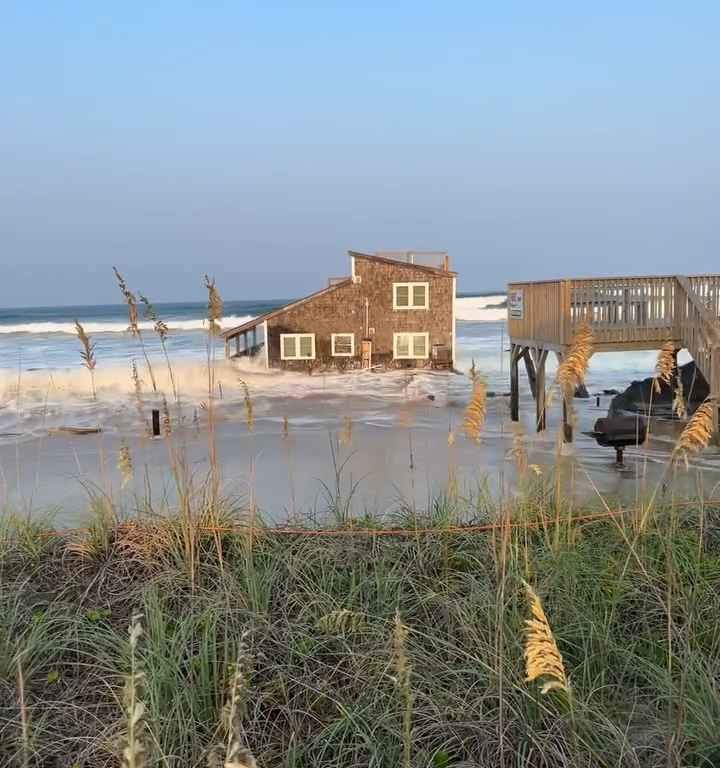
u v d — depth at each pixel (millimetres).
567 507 6117
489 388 23125
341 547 5562
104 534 5844
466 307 85625
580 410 17766
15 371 27781
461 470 10602
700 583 4836
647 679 3916
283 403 19984
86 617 4766
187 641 4289
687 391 14695
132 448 12938
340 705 3662
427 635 4234
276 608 4844
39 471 11016
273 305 125688
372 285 30344
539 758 3389
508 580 4590
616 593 4574
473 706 3660
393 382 25766
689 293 12391
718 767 3309
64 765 3508
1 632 4426
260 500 8891
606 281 12719
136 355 38469
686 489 8352
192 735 3521
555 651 2469
